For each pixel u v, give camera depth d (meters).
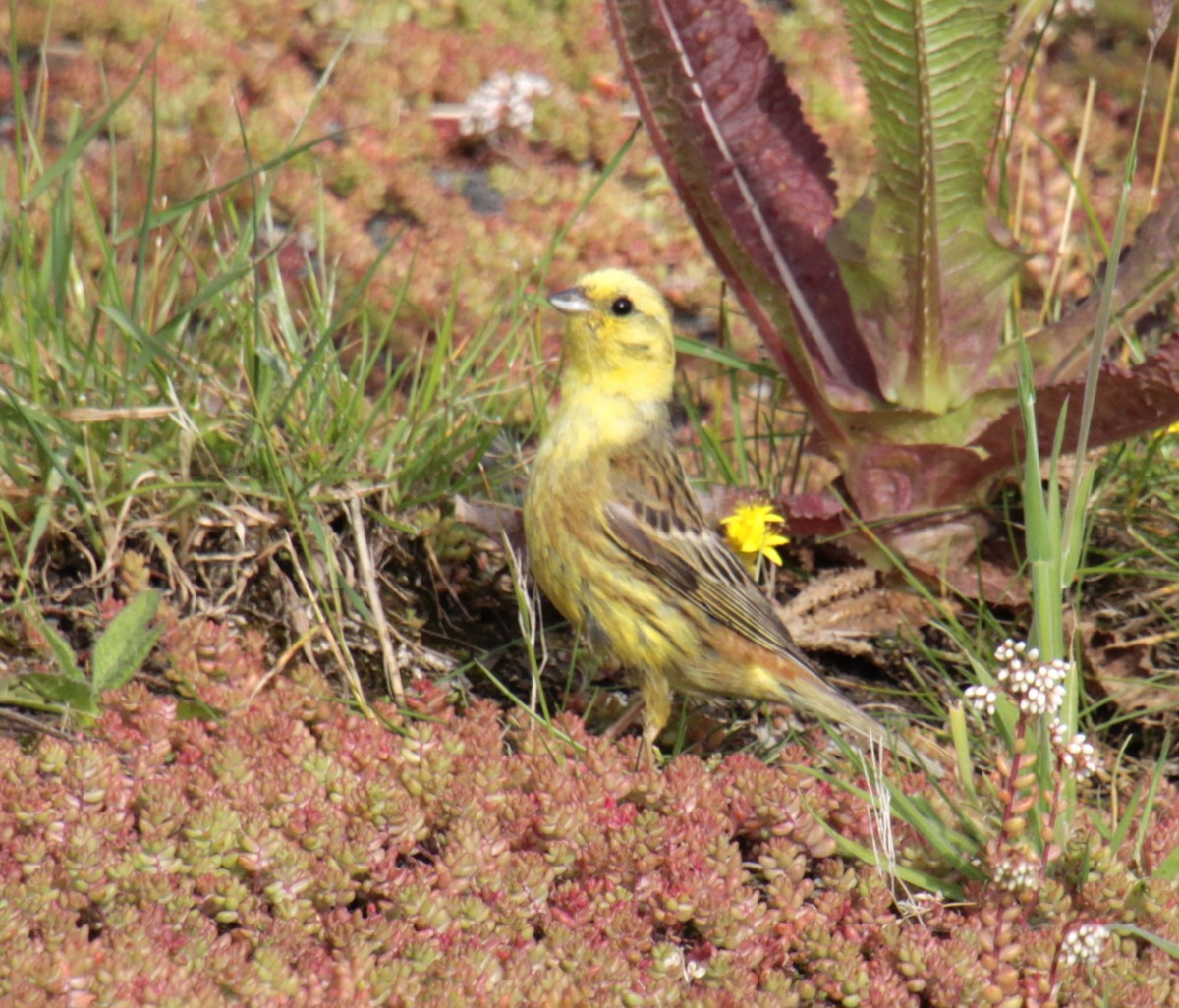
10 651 9.30
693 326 15.00
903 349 10.55
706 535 9.95
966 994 7.23
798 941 7.57
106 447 10.16
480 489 11.07
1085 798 9.00
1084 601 10.82
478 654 10.38
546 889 7.53
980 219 10.13
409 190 15.11
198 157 14.84
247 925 7.18
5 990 6.37
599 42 16.86
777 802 8.12
